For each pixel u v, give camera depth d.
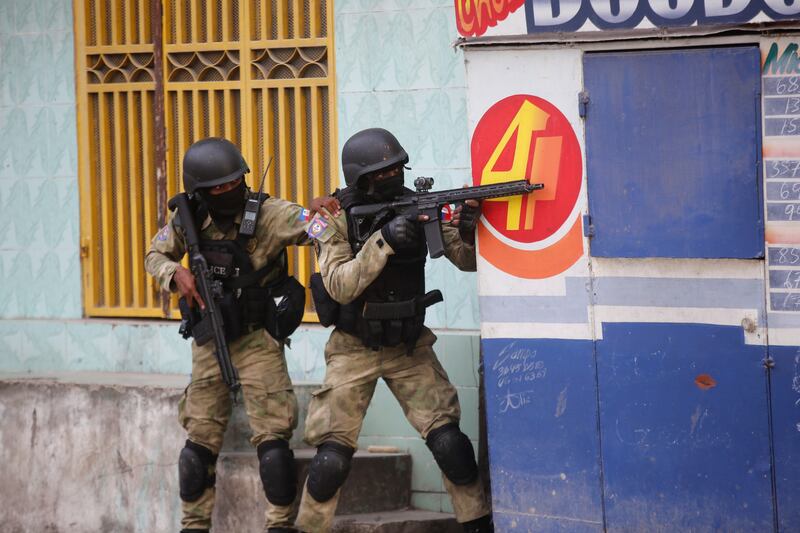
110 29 17.45
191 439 13.99
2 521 16.53
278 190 16.59
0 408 16.48
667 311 11.77
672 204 11.65
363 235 12.87
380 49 15.81
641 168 11.73
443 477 13.22
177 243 14.12
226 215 13.67
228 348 13.45
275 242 13.54
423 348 13.36
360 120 15.96
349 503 14.59
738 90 11.34
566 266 12.12
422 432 13.22
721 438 11.64
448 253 13.20
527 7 11.98
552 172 12.09
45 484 16.25
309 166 16.44
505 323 12.41
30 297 17.84
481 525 13.09
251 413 13.70
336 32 16.03
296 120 16.34
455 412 13.23
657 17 11.54
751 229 11.37
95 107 17.58
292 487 13.54
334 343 13.39
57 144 17.67
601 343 12.04
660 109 11.62
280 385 13.72
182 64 16.97
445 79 15.48
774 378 11.42
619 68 11.73
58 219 17.70
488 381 12.52
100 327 17.31
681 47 11.54
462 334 15.08
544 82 12.04
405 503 15.09
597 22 11.75
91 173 17.56
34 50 17.69
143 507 15.64
